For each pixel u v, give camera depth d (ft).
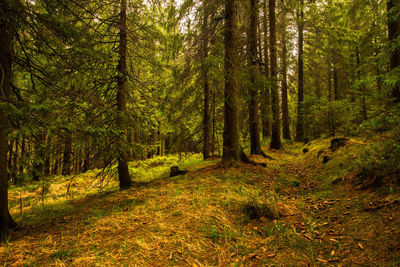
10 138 11.46
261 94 35.17
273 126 46.39
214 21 27.22
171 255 8.99
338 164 21.35
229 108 26.11
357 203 12.64
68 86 19.17
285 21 53.72
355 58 52.47
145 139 26.30
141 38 26.43
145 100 32.12
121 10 24.90
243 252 9.33
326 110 43.06
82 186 31.55
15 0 12.40
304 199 15.58
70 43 15.85
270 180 21.27
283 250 9.43
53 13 17.11
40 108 11.82
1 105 10.89
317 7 50.14
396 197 11.18
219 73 22.36
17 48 16.98
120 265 8.36
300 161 33.42
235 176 21.57
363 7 33.94
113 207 15.72
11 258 9.36
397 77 13.47
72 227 12.78
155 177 31.78
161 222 12.10
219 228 11.30
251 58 31.24
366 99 34.06
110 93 25.39
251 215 12.69
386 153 15.28
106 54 19.61
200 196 15.97
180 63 32.60
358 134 32.91
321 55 63.67
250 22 32.94
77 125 14.39
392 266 7.30
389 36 25.45
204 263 8.50
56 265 8.55
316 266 8.17
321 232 10.62
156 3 27.53
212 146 38.24
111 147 19.70
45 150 14.73
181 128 35.42
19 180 13.69
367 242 8.94
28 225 14.60
